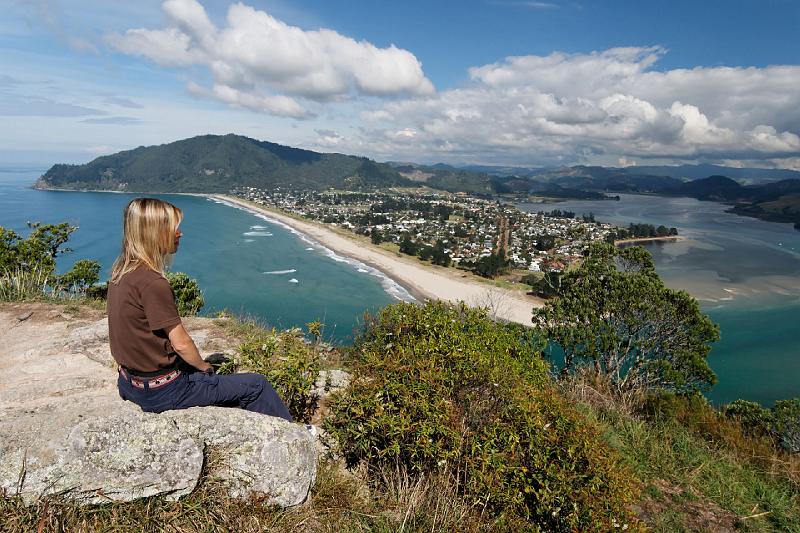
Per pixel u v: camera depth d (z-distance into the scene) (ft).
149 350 9.23
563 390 26.17
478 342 18.06
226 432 9.84
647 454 19.33
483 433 12.27
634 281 46.19
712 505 16.30
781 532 15.43
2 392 13.74
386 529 10.17
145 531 8.42
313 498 10.58
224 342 21.20
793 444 26.27
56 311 24.97
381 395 12.23
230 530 8.98
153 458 8.87
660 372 42.52
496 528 11.20
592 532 11.21
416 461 12.00
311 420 14.01
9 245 32.27
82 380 14.92
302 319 137.80
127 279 8.89
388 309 19.85
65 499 8.27
